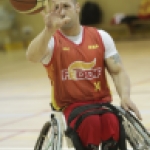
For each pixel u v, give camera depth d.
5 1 48.81
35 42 6.72
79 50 7.17
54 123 6.85
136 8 45.28
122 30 46.34
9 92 20.11
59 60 7.11
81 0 46.94
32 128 12.97
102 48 7.33
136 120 6.88
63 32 7.36
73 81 7.12
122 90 7.24
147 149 6.56
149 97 15.76
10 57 39.50
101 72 7.27
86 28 7.53
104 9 46.38
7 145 11.34
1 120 14.37
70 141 6.87
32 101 17.33
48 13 6.48
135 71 23.20
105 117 6.71
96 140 6.57
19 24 49.69
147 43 40.41
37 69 28.94
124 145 6.69
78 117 6.70
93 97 7.14
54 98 7.24
